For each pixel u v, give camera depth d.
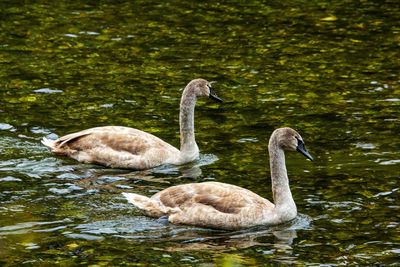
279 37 26.36
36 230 14.62
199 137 19.47
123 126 19.86
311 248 14.23
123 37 26.19
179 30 26.89
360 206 15.79
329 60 24.45
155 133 19.70
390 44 25.66
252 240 14.58
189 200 15.32
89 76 23.09
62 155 18.20
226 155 18.44
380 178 16.98
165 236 14.66
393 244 14.32
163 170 17.94
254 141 19.14
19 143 18.64
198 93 18.44
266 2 29.81
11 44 25.38
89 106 21.08
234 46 25.59
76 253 13.85
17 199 15.84
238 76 23.27
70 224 14.88
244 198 15.32
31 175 17.05
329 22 27.69
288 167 17.67
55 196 16.05
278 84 22.70
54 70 23.44
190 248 14.16
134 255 13.81
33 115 20.34
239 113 20.88
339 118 20.36
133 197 15.55
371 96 21.77
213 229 15.06
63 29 26.73
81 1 29.66
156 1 29.83
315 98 21.69
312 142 18.98
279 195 15.38
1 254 13.77
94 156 18.02
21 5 29.00
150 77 23.12
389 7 29.14
